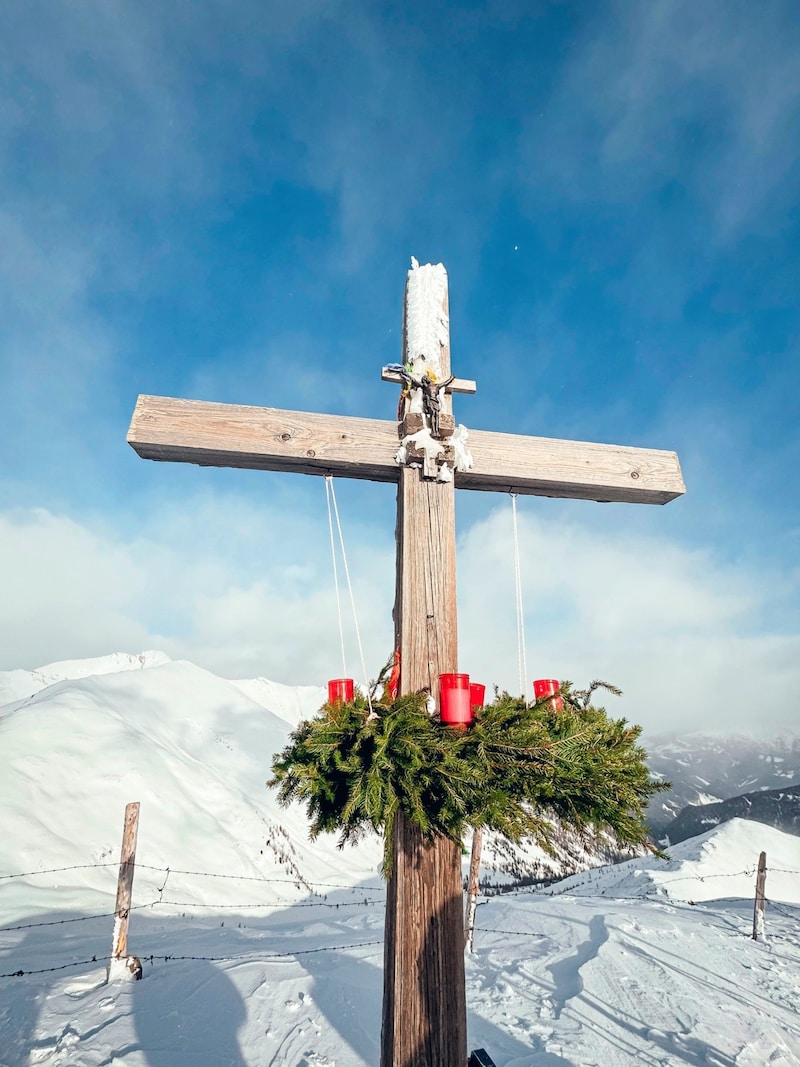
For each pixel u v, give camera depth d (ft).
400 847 8.23
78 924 59.77
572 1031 19.62
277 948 37.22
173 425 9.24
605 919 36.50
